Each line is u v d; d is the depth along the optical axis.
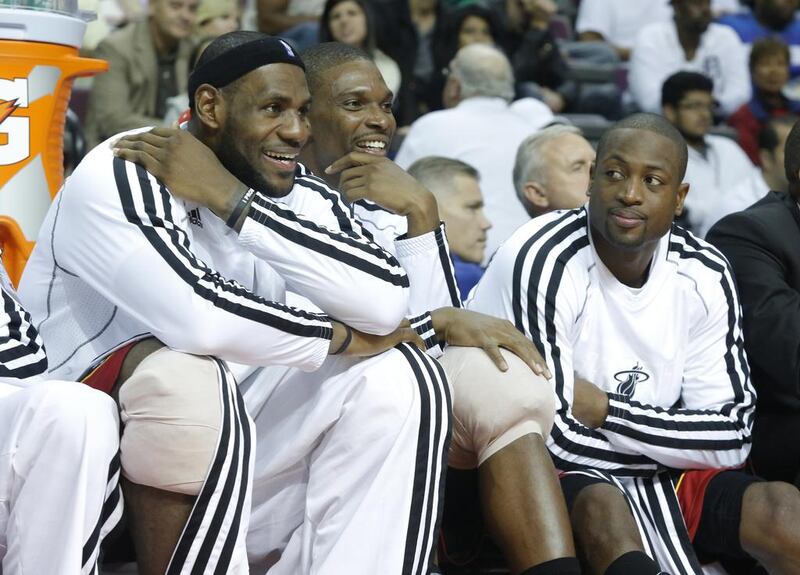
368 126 6.09
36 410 4.20
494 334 5.24
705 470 5.91
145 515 4.48
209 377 4.49
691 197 11.22
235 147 4.93
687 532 5.80
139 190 4.71
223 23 10.71
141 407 4.38
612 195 5.59
